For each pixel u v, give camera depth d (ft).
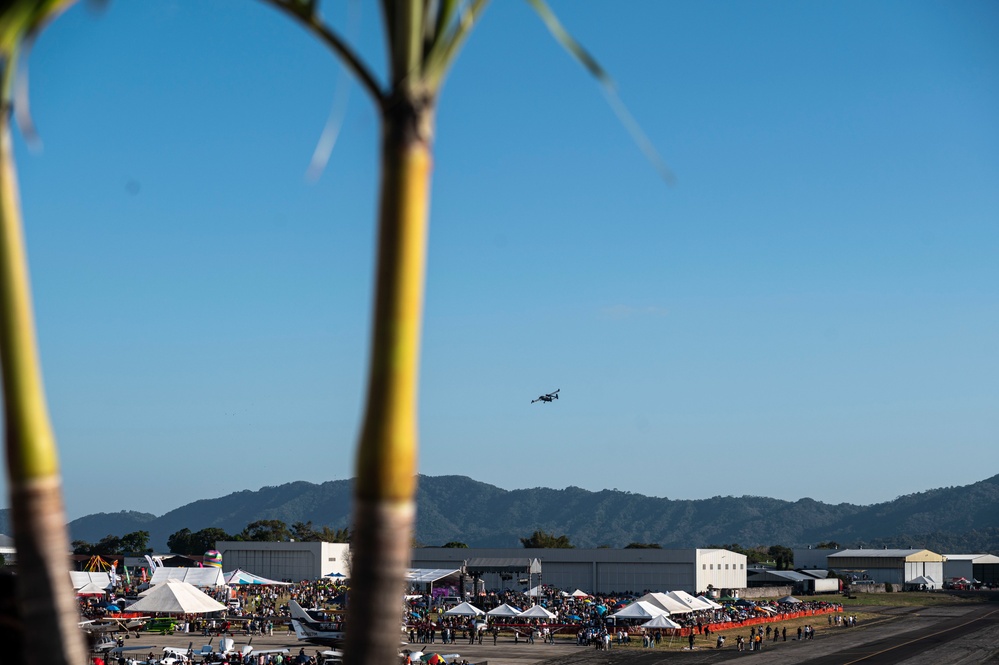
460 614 264.11
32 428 16.02
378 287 15.70
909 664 203.41
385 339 15.51
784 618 329.52
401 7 15.92
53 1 15.65
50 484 16.10
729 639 257.14
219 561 368.48
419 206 15.75
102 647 169.48
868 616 352.08
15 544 16.01
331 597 350.23
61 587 16.06
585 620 266.77
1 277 16.06
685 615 282.56
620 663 203.51
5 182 16.22
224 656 162.30
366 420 15.58
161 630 243.40
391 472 15.34
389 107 15.85
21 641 19.98
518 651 224.12
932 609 390.21
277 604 328.29
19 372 16.01
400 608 15.42
